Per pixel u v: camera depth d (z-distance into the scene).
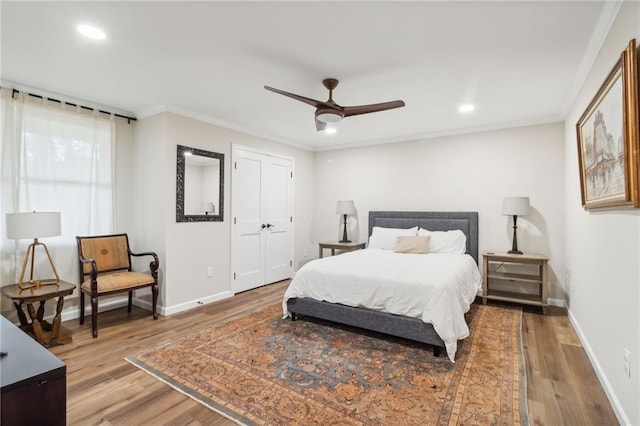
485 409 1.86
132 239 3.91
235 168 4.39
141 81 2.93
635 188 1.50
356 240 5.45
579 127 2.65
